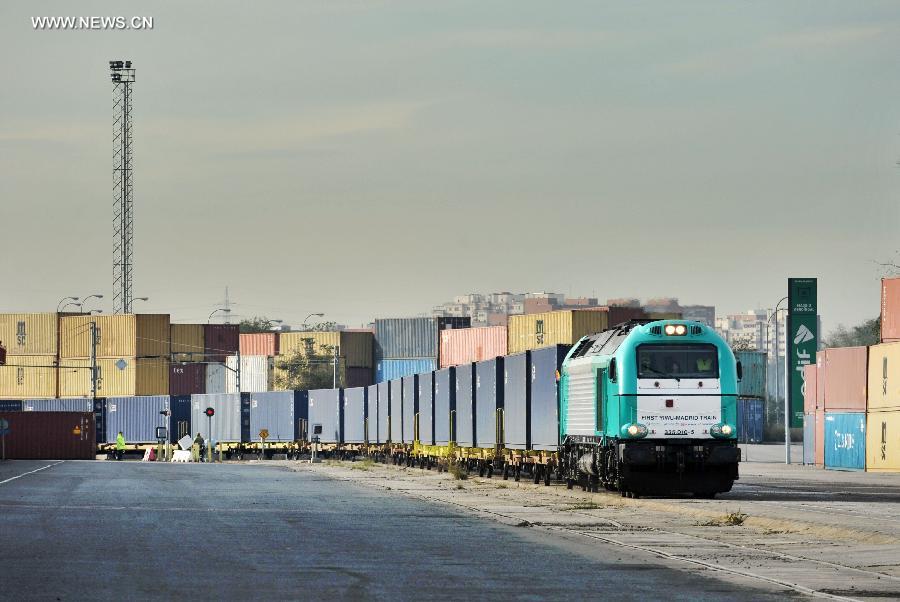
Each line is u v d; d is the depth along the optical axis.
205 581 52.34
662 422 104.81
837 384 191.25
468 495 119.06
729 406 105.12
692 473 105.69
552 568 58.00
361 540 71.88
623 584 52.28
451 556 63.16
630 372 104.81
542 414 129.75
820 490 123.19
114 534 75.06
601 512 95.00
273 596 47.91
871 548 67.62
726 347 106.00
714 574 55.97
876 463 175.88
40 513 92.94
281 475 172.25
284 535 75.06
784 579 54.41
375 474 175.75
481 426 156.38
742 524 83.81
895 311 196.88
